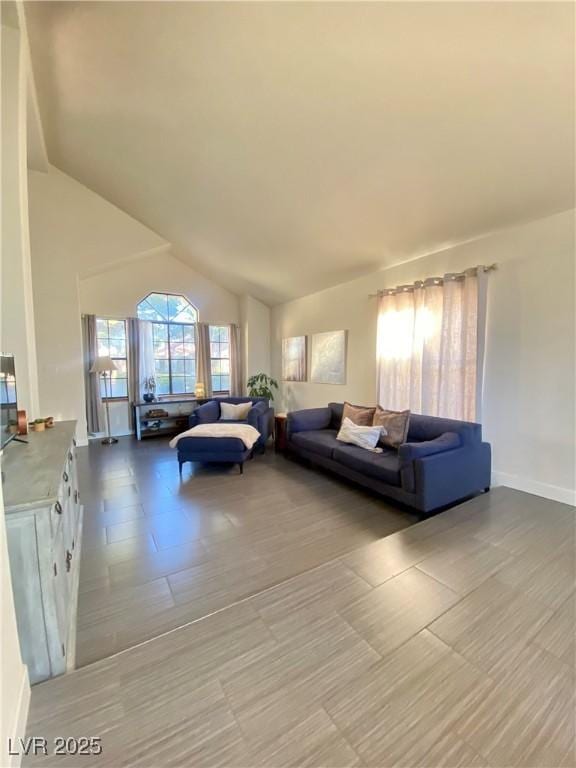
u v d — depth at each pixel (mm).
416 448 2697
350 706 1217
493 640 1504
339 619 1634
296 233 4238
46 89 2957
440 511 2844
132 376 5961
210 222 4652
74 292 4902
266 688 1287
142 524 2709
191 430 4172
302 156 2959
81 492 3385
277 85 2354
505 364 3246
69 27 2318
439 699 1241
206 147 3199
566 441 2898
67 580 1709
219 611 1705
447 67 1957
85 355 5566
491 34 1756
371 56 2012
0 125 2184
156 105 2859
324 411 4648
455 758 1058
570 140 2209
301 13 1894
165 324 6406
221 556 2260
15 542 1257
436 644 1484
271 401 7066
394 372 4266
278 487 3494
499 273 3256
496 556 2141
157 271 6270
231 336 7047
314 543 2414
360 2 1765
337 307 5328
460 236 3432
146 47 2350
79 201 4871
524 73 1892
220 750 1083
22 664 1206
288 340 6504
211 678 1332
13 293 2387
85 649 1521
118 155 3799
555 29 1677
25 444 2039
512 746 1088
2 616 1011
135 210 5008
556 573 1974
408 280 4160
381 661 1401
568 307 2838
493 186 2717
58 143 3953
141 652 1458
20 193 2357
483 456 3049
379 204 3268
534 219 2977
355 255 4309
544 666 1373
